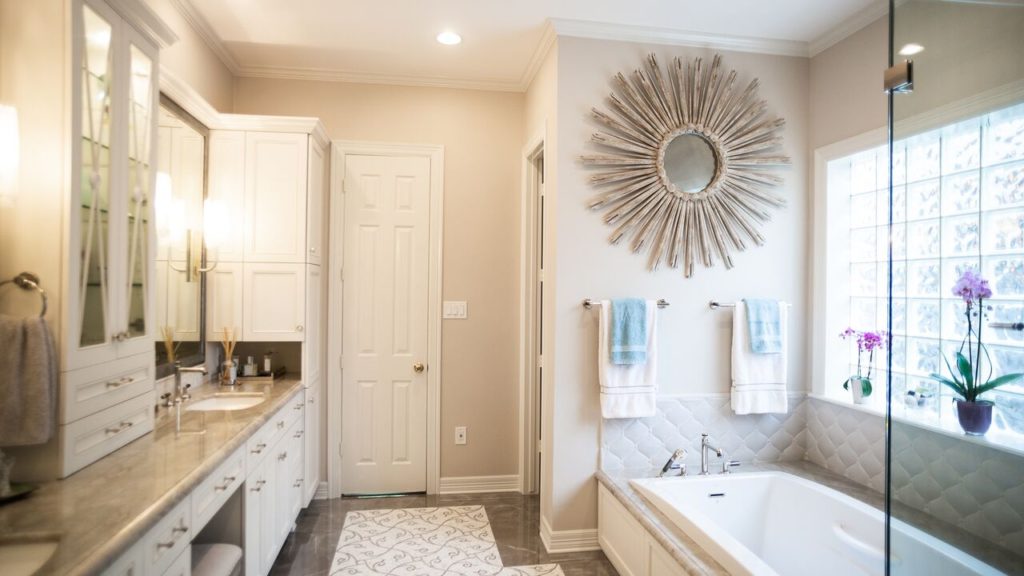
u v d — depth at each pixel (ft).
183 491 4.78
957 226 4.70
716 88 9.68
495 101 11.94
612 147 9.42
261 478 7.41
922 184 4.92
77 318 5.06
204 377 9.60
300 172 9.93
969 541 4.62
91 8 5.24
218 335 9.69
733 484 8.68
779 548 8.50
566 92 9.24
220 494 5.86
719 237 9.69
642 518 7.49
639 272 9.48
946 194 4.78
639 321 9.12
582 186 9.29
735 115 9.75
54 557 3.54
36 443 4.68
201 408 8.41
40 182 4.94
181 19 8.60
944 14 4.79
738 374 9.53
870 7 8.61
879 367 9.04
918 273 4.91
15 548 3.81
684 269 9.66
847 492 8.36
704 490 8.53
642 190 9.50
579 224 9.29
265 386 9.46
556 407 9.21
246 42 10.02
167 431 6.53
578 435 9.28
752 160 9.78
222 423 6.91
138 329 6.15
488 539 9.60
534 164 11.80
